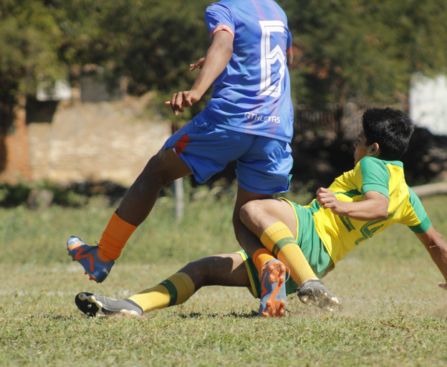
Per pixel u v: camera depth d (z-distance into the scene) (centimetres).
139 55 4659
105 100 5381
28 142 8019
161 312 1173
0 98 5978
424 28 5181
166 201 3944
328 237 1182
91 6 5481
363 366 738
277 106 1111
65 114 8175
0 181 7156
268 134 1095
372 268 2281
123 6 4684
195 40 4544
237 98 1078
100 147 8244
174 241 3088
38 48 4953
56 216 4172
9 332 945
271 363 757
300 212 1178
